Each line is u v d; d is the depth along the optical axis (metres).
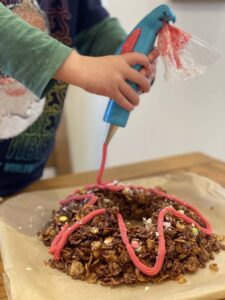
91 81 0.56
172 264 0.52
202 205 0.69
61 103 0.83
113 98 0.59
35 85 0.54
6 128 0.78
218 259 0.55
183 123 1.23
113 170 0.87
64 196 0.73
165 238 0.54
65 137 1.26
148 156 1.29
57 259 0.54
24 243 0.58
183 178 0.79
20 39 0.54
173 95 1.21
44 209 0.68
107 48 0.82
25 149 0.81
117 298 0.48
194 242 0.55
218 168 0.89
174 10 1.07
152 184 0.77
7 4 0.71
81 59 0.56
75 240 0.54
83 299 0.48
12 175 0.80
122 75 0.58
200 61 0.64
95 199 0.60
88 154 1.38
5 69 0.56
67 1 0.78
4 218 0.63
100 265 0.52
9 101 0.76
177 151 1.27
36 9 0.75
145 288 0.50
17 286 0.48
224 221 0.65
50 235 0.58
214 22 1.10
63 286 0.50
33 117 0.80
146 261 0.52
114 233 0.54
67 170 1.27
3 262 0.53
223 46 1.11
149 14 0.62
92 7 0.84
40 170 0.86
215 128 1.19
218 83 1.15
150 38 0.62
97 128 1.28
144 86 0.61
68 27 0.79
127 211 0.65
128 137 1.25
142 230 0.55
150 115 1.23
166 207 0.59
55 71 0.54
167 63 0.62
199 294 0.48
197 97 1.19
